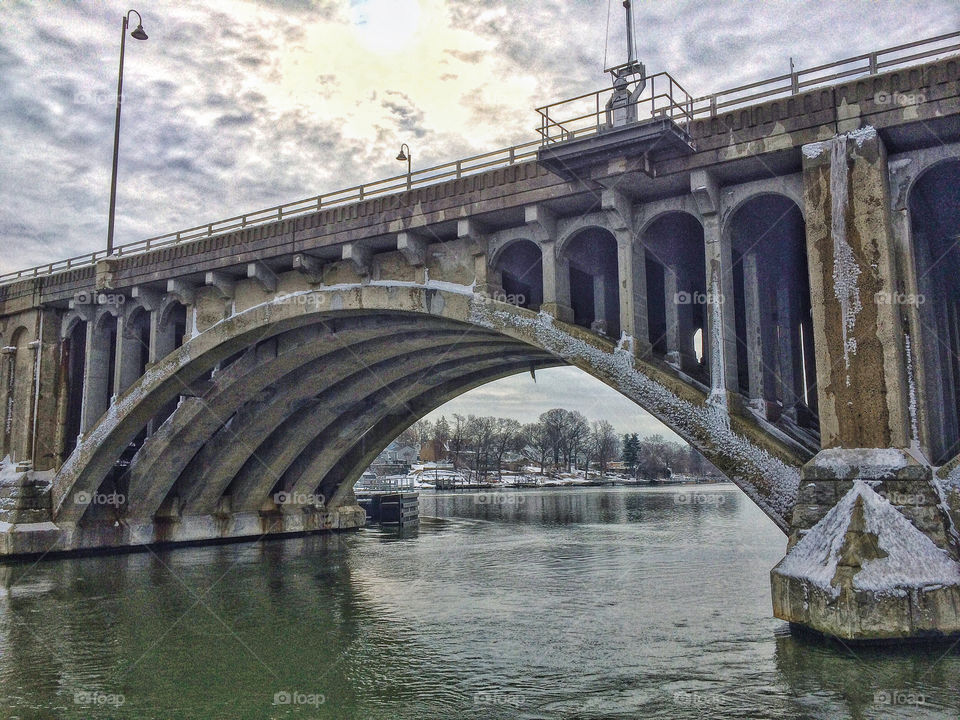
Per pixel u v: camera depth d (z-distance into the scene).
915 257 19.05
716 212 19.20
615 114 19.75
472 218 22.94
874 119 16.69
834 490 15.68
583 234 23.67
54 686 14.32
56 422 35.16
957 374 24.41
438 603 21.95
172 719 12.43
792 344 21.58
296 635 18.14
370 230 24.92
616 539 40.91
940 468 15.57
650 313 26.48
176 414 32.22
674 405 18.95
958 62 15.91
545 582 25.53
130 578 27.28
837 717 11.55
